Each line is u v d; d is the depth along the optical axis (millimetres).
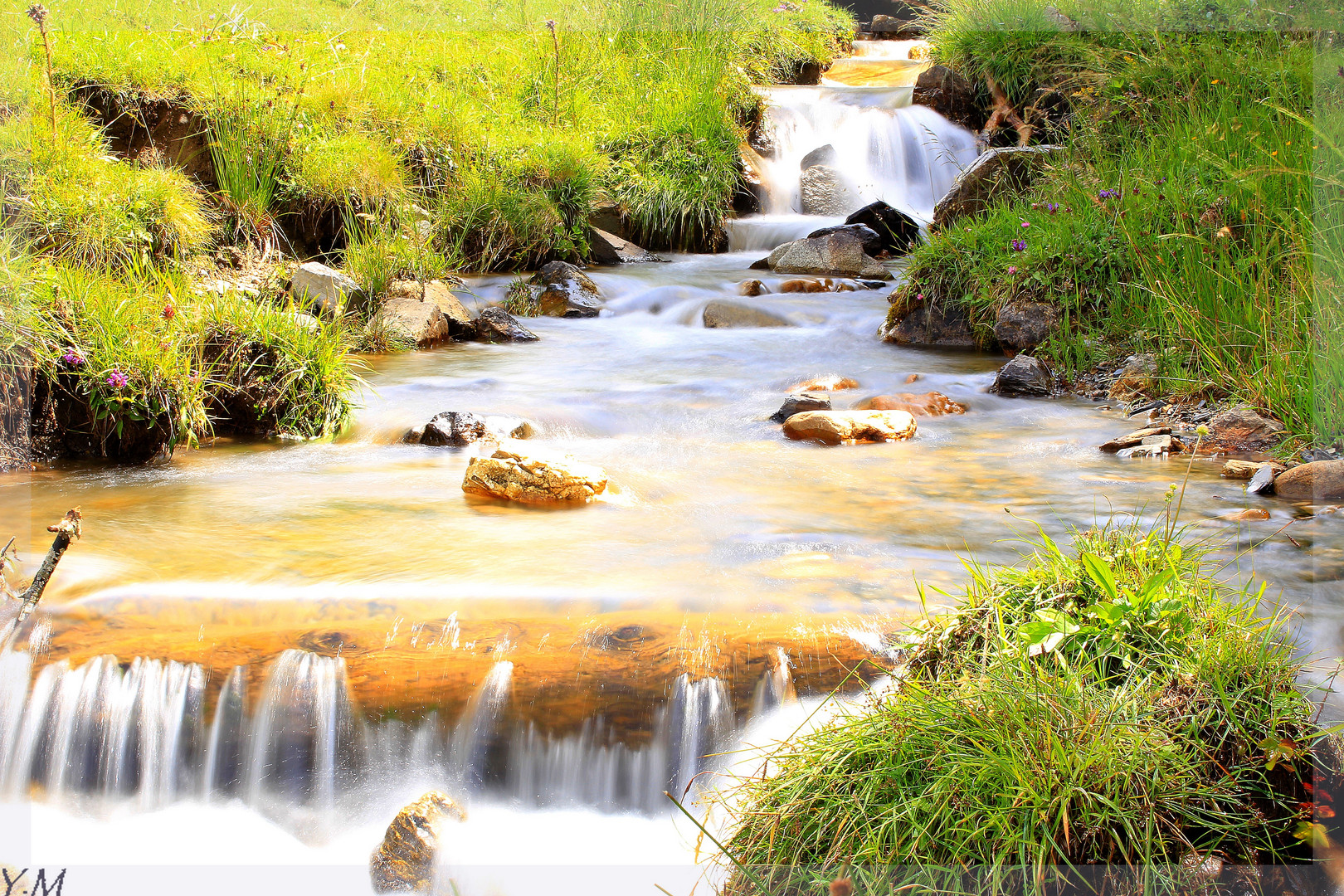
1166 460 4508
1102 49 10055
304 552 3410
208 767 2670
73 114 6988
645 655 2648
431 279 8156
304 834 2541
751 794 2215
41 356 4598
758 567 3215
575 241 9875
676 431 5234
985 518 3719
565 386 6191
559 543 3500
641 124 11312
